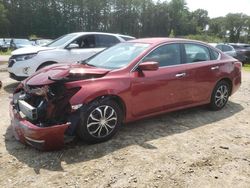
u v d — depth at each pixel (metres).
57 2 94.25
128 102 5.14
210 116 6.52
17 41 33.50
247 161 4.52
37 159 4.40
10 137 5.16
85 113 4.64
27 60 8.79
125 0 100.69
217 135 5.46
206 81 6.38
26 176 3.98
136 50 5.66
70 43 9.52
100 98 4.82
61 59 9.16
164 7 104.00
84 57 9.60
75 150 4.67
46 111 4.52
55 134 4.34
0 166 4.21
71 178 3.94
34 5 91.94
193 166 4.31
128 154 4.59
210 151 4.79
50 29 93.31
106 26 101.06
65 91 4.60
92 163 4.31
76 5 96.25
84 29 98.88
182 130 5.64
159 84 5.51
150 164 4.32
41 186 3.77
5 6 88.75
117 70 5.15
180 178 4.00
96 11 99.06
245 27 109.75
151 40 5.99
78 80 4.76
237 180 4.01
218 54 6.84
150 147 4.86
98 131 4.85
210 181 3.96
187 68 5.99
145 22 103.44
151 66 5.08
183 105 6.06
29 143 4.51
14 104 5.13
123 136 5.25
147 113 5.48
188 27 106.31
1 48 32.41
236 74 7.10
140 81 5.25
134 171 4.13
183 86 5.93
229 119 6.37
